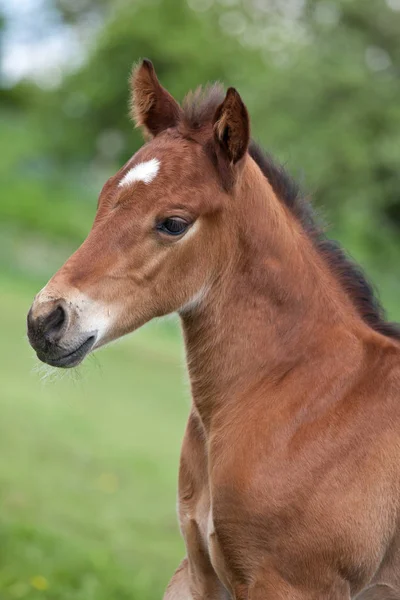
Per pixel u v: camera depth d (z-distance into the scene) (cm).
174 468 1673
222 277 598
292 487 570
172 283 582
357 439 581
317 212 663
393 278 4356
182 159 578
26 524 1159
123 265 567
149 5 6456
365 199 4019
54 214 5756
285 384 599
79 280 561
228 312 604
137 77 629
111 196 579
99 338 569
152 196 569
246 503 573
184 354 637
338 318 621
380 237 4478
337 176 3978
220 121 574
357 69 4047
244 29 6384
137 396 2403
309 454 575
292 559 570
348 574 577
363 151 3919
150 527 1317
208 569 630
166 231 570
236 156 577
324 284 627
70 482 1474
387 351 617
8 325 3080
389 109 4016
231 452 588
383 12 4312
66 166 6900
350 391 596
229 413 604
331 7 4412
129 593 999
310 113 4041
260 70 5059
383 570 596
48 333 553
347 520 569
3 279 4078
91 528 1248
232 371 607
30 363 2570
